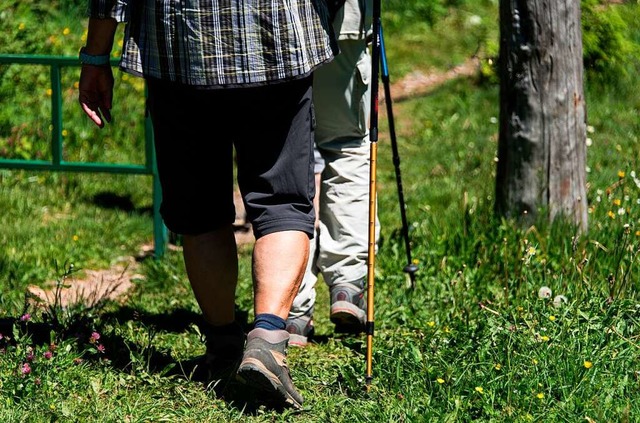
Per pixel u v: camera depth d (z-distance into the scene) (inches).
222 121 173.9
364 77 214.7
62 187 349.1
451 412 169.3
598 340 196.7
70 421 167.0
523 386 177.3
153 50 167.8
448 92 482.0
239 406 178.2
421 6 595.5
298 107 171.5
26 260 275.9
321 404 178.2
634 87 457.7
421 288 249.4
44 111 384.8
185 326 227.8
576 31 265.4
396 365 188.1
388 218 318.3
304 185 173.9
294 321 219.1
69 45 422.9
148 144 279.4
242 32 164.1
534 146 267.9
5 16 424.5
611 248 251.0
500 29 271.3
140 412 173.0
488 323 203.5
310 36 169.3
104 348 197.3
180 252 292.0
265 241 172.6
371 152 187.2
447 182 358.9
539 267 245.0
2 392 175.8
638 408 171.0
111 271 279.1
